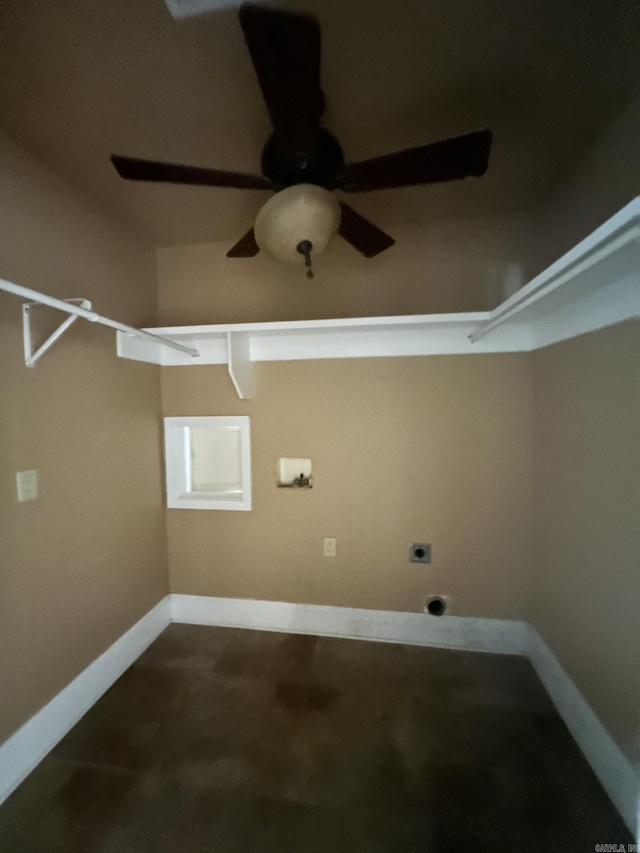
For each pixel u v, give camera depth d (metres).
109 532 1.91
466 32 1.06
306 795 1.36
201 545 2.39
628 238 0.89
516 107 1.34
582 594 1.53
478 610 2.14
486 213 2.04
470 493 2.11
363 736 1.59
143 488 2.19
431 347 2.10
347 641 2.22
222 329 1.92
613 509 1.34
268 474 2.29
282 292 2.26
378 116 1.38
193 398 2.33
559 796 1.35
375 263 2.17
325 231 1.29
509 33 1.07
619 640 1.30
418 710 1.72
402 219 2.09
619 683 1.30
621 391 1.30
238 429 2.43
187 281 2.33
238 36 1.05
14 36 1.05
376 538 2.21
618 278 1.25
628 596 1.26
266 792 1.37
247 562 2.35
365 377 2.17
